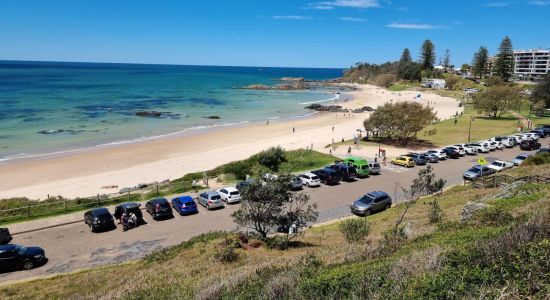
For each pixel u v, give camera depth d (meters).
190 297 11.92
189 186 37.72
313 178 37.84
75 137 64.56
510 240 9.59
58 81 180.62
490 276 7.97
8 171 45.69
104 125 76.00
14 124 72.75
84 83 175.12
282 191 21.83
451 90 163.00
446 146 58.06
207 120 87.44
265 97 147.25
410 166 45.88
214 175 42.16
